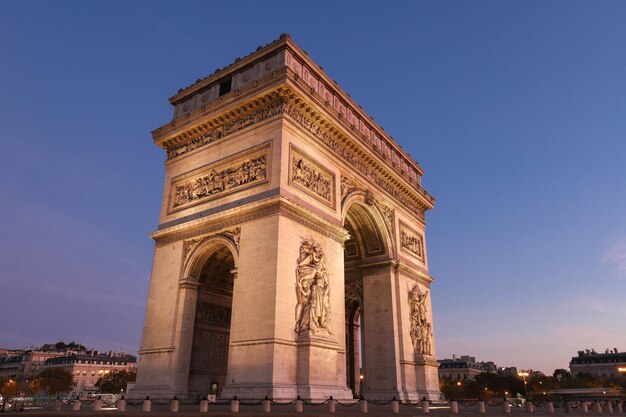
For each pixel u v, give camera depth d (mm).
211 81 63656
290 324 46875
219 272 58906
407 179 79438
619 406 67438
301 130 55812
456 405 47094
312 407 41594
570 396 163625
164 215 61062
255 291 47562
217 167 57750
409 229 79938
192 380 53094
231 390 45000
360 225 71938
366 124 72562
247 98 55719
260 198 51312
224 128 59312
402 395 63125
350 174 64500
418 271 77000
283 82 52594
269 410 38000
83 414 35375
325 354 48531
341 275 56500
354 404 47969
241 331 47031
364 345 68125
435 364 71812
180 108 66812
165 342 52938
